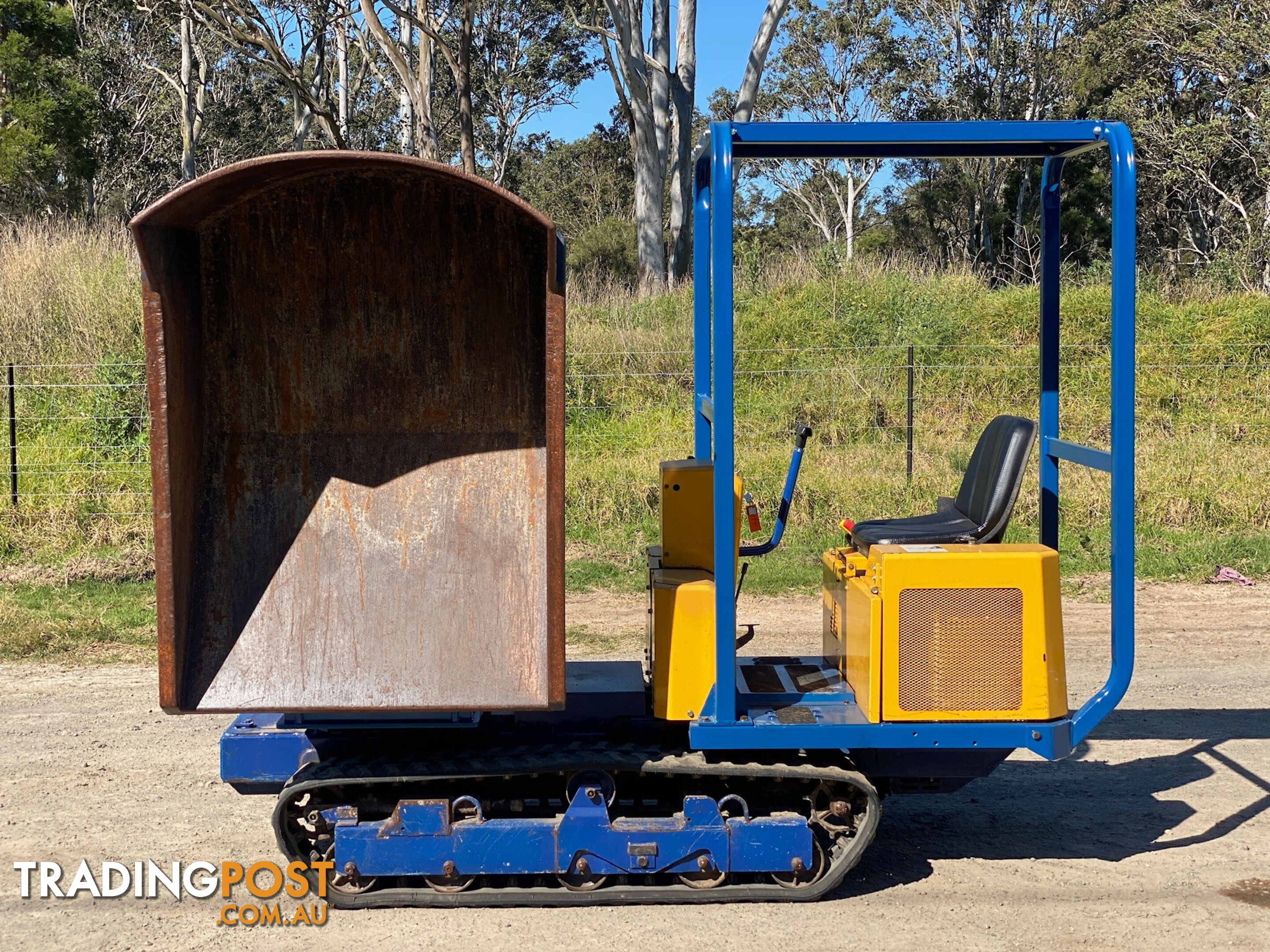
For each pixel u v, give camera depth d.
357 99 34.88
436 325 4.08
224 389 4.08
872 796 4.04
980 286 16.70
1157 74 29.73
